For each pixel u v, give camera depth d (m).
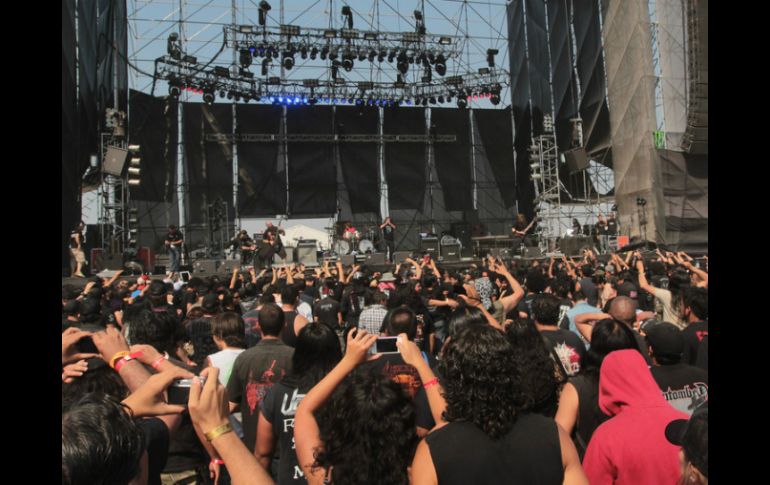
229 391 3.77
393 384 1.98
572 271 11.09
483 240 25.28
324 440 1.99
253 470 1.66
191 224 25.31
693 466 1.66
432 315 6.87
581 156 23.03
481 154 28.50
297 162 26.77
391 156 27.61
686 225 21.59
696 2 19.48
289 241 26.16
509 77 29.27
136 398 1.90
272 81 24.70
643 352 4.03
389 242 22.56
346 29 23.59
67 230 16.95
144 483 1.87
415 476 1.87
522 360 3.19
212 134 25.73
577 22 25.33
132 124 23.97
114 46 22.52
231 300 6.04
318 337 3.06
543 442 1.90
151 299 6.19
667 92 22.02
